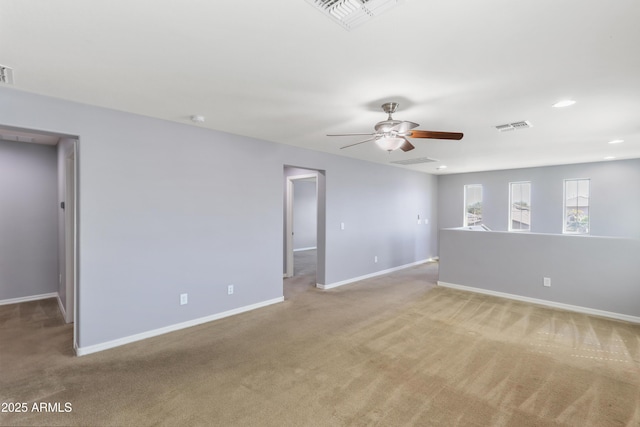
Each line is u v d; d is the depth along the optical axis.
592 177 6.26
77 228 2.94
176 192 3.54
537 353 3.04
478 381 2.54
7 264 4.46
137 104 2.95
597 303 4.17
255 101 2.85
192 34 1.78
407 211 7.44
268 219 4.50
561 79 2.36
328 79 2.38
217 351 3.05
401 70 2.23
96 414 2.11
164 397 2.31
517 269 4.82
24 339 3.28
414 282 5.92
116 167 3.11
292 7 1.53
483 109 3.04
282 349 3.10
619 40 1.83
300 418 2.09
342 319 3.95
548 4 1.50
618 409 2.19
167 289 3.49
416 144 4.56
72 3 1.49
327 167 5.39
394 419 2.09
